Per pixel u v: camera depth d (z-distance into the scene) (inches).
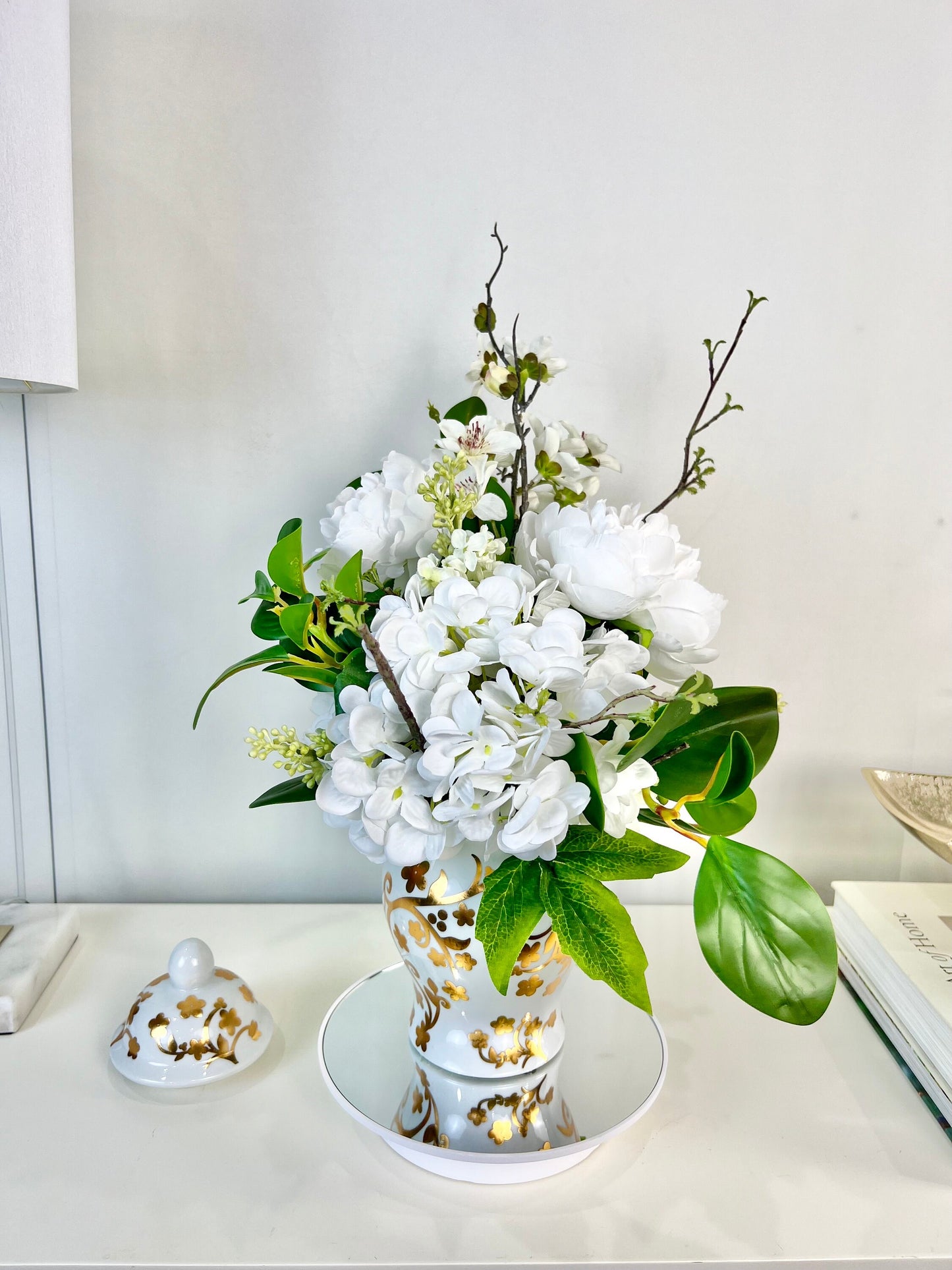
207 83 31.5
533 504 25.9
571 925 19.7
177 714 35.9
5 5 22.8
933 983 27.8
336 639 23.8
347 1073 25.5
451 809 18.9
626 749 22.0
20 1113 25.4
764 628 36.2
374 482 23.7
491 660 20.0
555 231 33.0
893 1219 22.3
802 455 34.9
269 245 32.7
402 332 33.5
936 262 33.7
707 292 33.7
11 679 35.2
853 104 32.7
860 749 37.3
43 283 24.4
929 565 35.9
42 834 36.4
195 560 34.8
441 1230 21.7
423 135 32.2
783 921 22.3
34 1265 20.5
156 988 27.6
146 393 33.4
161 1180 23.1
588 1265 20.8
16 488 33.7
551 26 31.8
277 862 37.4
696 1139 25.0
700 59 32.2
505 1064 24.8
